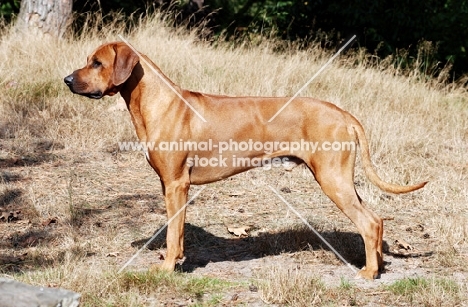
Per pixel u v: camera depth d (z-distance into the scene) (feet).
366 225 18.90
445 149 32.17
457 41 50.88
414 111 36.76
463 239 22.04
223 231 22.77
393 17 48.52
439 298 17.13
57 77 34.45
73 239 21.68
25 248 21.16
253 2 60.75
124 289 17.65
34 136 30.40
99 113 32.50
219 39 45.16
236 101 19.31
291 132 19.03
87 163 28.40
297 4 50.42
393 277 19.22
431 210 25.04
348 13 47.91
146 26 40.68
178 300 17.22
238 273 19.48
